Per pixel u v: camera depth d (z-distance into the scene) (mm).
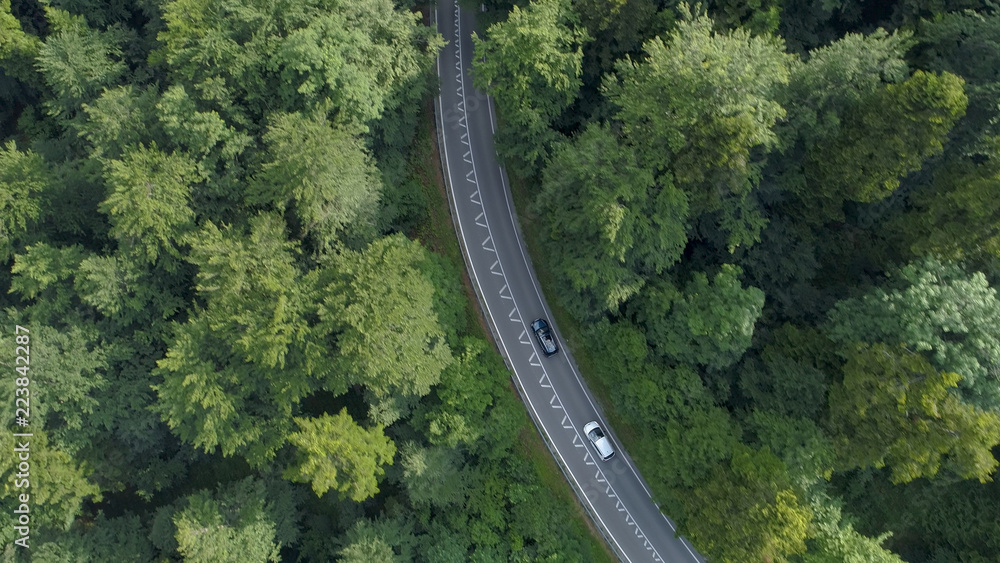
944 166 43969
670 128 40938
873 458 41031
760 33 45031
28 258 43344
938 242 41344
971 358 38500
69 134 51844
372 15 46250
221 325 41531
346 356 42500
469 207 57594
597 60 50062
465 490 50719
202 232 42375
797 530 38781
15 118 58375
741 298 43156
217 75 43719
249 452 45938
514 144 51906
